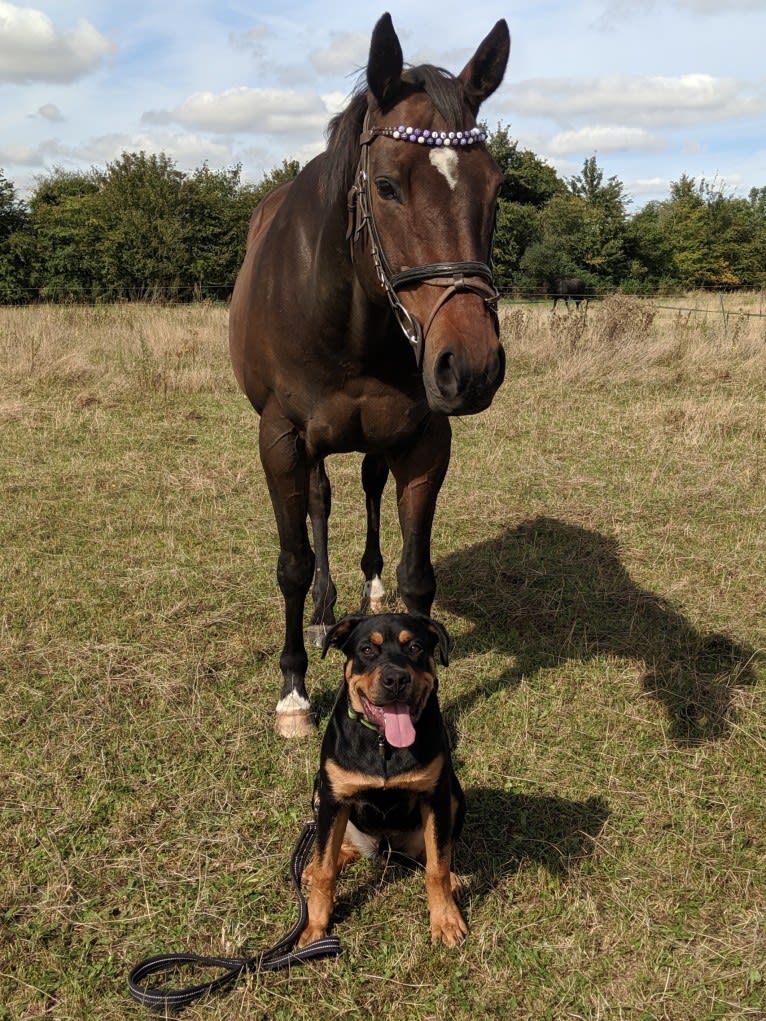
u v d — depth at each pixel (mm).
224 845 2828
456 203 2408
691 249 44688
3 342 11086
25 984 2287
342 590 4953
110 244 28125
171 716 3561
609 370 10406
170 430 8234
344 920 2549
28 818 2930
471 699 3730
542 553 5328
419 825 2623
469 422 8445
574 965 2359
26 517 5801
